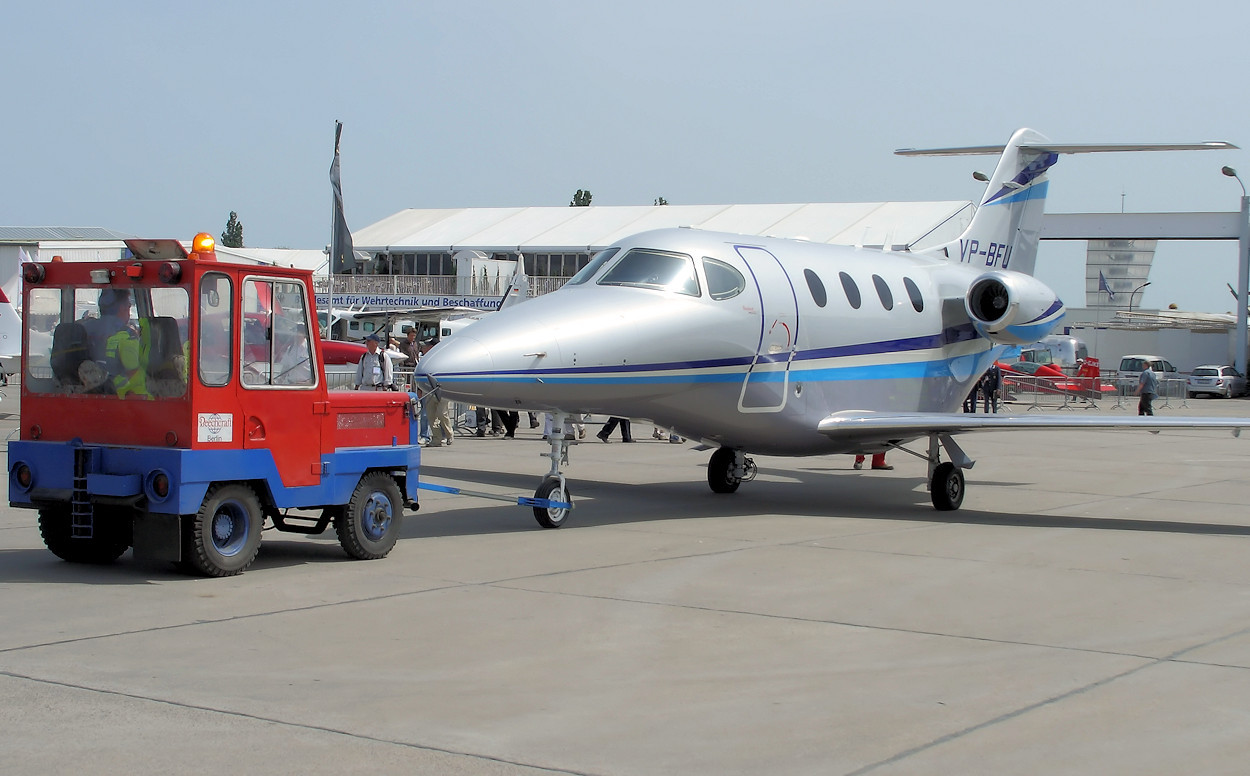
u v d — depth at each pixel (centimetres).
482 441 2444
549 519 1234
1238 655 725
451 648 711
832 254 1548
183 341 886
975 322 1675
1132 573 1019
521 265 4088
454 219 6353
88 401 924
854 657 707
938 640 755
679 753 529
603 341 1209
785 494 1647
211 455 889
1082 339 7350
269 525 1220
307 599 847
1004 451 2606
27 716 567
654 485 1717
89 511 905
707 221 5625
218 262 891
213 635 733
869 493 1683
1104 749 543
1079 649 736
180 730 549
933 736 558
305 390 956
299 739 539
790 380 1414
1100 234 6188
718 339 1309
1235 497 1680
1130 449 2694
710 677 656
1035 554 1116
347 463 994
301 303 955
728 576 969
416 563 1011
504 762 514
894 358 1587
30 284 954
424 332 4922
